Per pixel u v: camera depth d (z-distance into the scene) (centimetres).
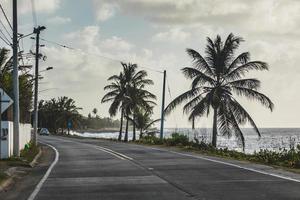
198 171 1812
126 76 7069
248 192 1247
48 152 3344
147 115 7075
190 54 4428
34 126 4319
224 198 1150
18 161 2278
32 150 3262
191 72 4428
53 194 1272
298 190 1278
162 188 1346
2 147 2380
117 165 2128
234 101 4341
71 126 11994
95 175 1722
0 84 3762
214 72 4453
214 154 3102
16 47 2489
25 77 4441
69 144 4744
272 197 1159
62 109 12069
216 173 1734
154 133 6475
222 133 4356
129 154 2925
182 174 1709
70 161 2445
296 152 2544
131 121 7088
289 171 1809
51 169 2008
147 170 1873
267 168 1923
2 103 2155
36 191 1339
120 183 1477
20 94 4300
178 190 1300
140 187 1376
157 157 2625
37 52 4316
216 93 4269
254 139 12962
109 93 7075
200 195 1204
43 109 12369
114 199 1164
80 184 1472
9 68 4062
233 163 2180
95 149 3631
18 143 2478
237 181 1487
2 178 1591
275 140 12025
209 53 4422
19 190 1400
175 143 4356
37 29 4291
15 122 2478
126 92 7044
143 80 7075
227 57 4400
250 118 4312
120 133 7231
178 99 4425
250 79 4334
